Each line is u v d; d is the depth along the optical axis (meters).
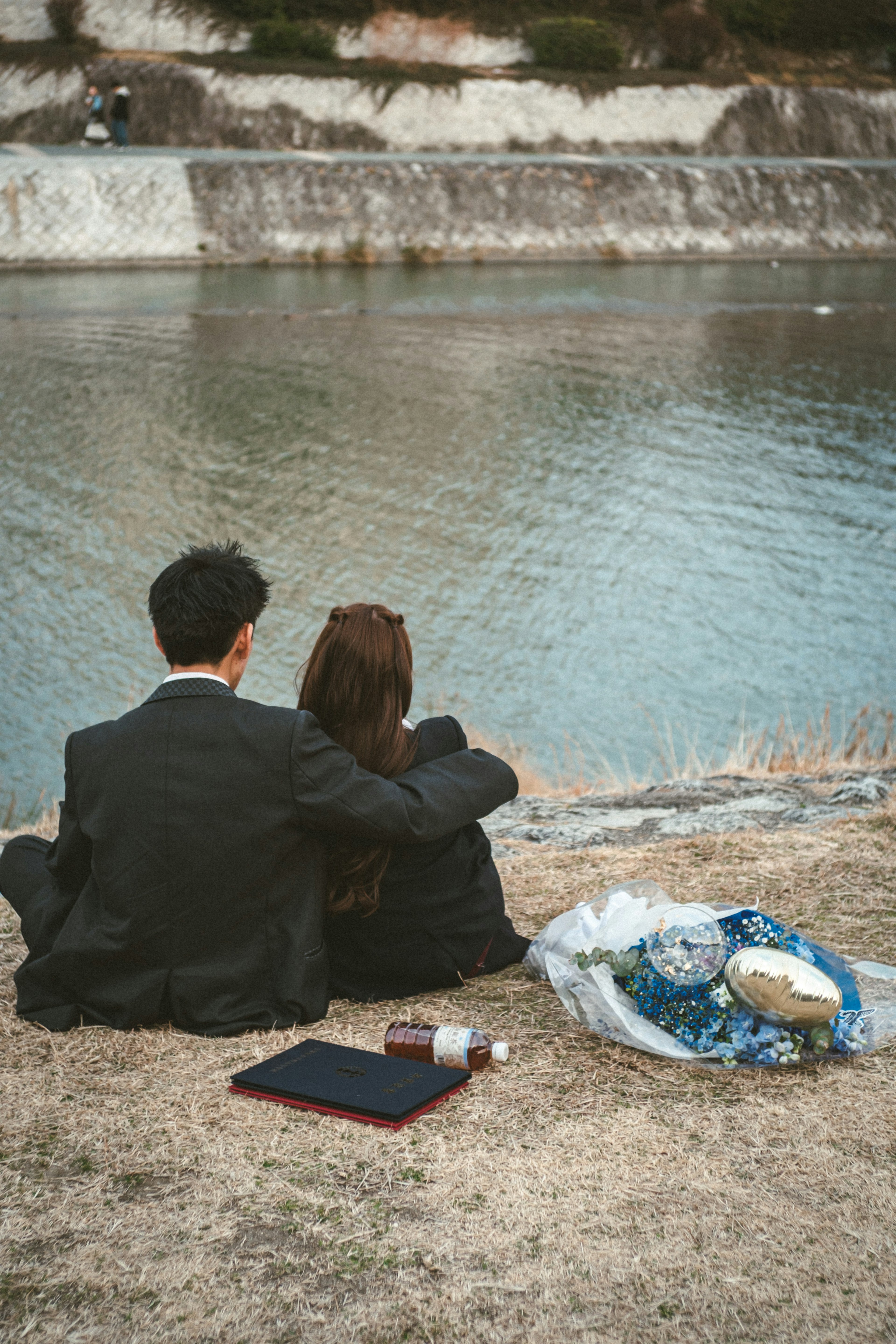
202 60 46.84
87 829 2.82
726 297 40.97
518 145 51.34
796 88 57.41
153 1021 2.93
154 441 24.06
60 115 43.97
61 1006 2.96
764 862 4.25
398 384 29.12
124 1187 2.29
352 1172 2.34
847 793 5.45
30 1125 2.50
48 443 23.50
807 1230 2.15
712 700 15.57
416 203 44.75
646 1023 2.85
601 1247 2.11
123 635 16.06
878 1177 2.31
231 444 24.28
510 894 4.09
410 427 26.20
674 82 54.97
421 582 18.80
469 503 22.33
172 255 40.88
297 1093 2.57
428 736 3.18
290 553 19.39
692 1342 1.88
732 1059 2.73
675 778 7.81
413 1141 2.45
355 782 2.82
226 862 2.79
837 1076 2.73
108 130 44.31
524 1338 1.90
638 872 4.24
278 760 2.77
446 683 15.67
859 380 31.53
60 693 14.34
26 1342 1.89
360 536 20.34
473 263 44.56
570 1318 1.94
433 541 20.47
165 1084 2.67
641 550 20.75
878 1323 1.92
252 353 30.89
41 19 45.72
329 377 29.27
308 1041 2.81
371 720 3.02
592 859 4.44
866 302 41.28
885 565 20.66
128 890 2.78
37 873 3.20
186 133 45.62
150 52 47.28
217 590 2.82
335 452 24.34
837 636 17.83
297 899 2.93
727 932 2.93
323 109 48.00
